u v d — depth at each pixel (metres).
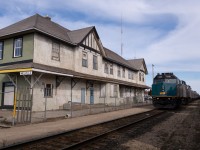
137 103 35.25
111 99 29.44
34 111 18.12
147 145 8.40
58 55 21.69
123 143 8.59
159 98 24.28
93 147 7.86
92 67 26.86
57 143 8.27
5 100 19.78
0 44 21.64
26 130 10.60
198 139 9.46
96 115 17.89
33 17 22.64
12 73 19.27
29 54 18.97
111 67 32.97
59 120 14.48
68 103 21.20
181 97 27.28
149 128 12.05
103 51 29.84
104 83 29.83
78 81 24.17
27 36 19.39
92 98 26.98
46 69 17.45
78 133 10.20
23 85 18.61
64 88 21.97
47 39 20.34
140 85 44.25
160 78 25.47
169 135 10.30
